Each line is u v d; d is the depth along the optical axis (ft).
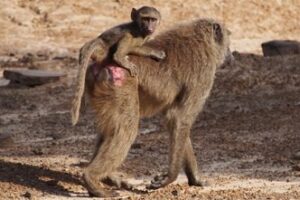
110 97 56.44
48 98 109.91
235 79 111.24
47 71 123.44
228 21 190.29
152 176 65.67
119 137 56.80
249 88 107.45
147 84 57.88
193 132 85.56
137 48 57.77
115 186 60.29
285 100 100.99
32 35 175.52
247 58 125.90
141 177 65.31
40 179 61.72
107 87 56.39
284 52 141.49
